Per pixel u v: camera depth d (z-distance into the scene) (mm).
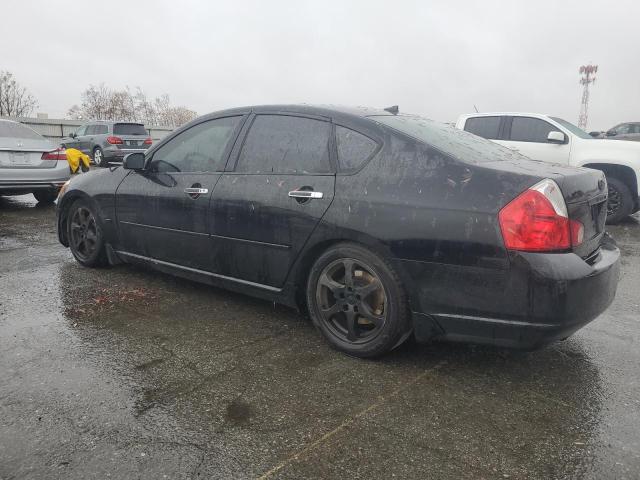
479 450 2143
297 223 3117
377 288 2861
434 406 2480
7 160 8070
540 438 2234
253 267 3428
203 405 2449
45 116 27234
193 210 3707
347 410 2432
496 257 2480
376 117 3188
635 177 7934
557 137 8312
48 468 1978
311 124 3291
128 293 4090
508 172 2604
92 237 4703
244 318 3596
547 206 2447
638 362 3010
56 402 2447
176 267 3979
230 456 2076
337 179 3010
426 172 2750
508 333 2527
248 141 3568
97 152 17672
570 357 3059
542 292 2414
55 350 3018
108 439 2168
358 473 1989
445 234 2592
